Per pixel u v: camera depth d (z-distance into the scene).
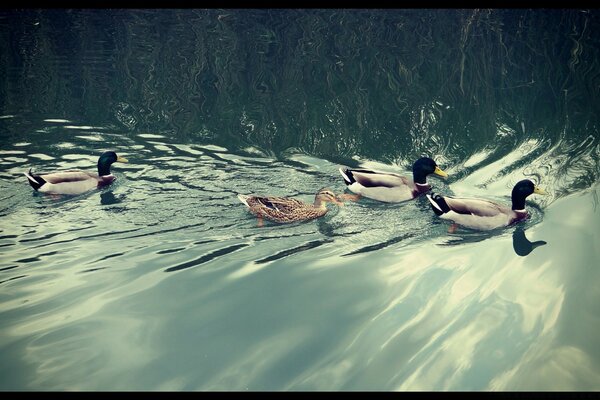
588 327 7.33
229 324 7.35
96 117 14.71
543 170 12.00
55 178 10.87
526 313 7.61
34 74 17.14
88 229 9.77
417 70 17.12
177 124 14.38
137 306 7.71
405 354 6.84
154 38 19.94
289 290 8.07
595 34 19.33
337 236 9.73
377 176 11.21
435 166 11.38
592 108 14.45
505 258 9.02
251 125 14.30
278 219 10.08
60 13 22.62
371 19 21.39
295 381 6.42
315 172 12.22
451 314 7.58
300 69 17.41
